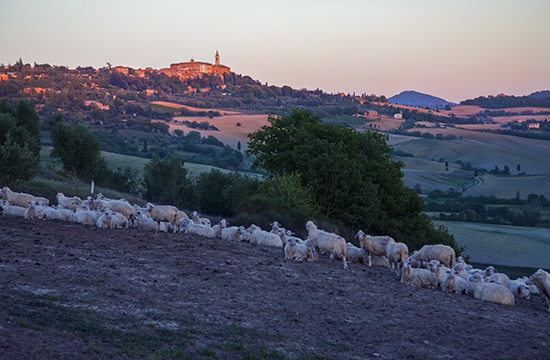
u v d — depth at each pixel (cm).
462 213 10931
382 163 4900
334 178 4288
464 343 1164
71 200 2600
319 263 1986
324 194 4375
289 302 1353
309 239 2128
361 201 4281
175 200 5572
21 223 2012
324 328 1176
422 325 1271
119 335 962
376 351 1062
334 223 4072
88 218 2203
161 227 2348
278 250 2216
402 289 1661
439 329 1252
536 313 1559
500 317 1429
